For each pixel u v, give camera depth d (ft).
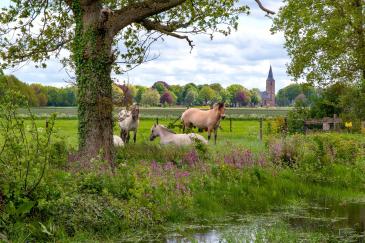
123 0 76.79
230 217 45.88
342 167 66.95
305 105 156.46
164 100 643.04
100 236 37.63
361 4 172.14
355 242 37.70
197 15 73.36
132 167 51.42
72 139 101.04
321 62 172.96
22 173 37.42
